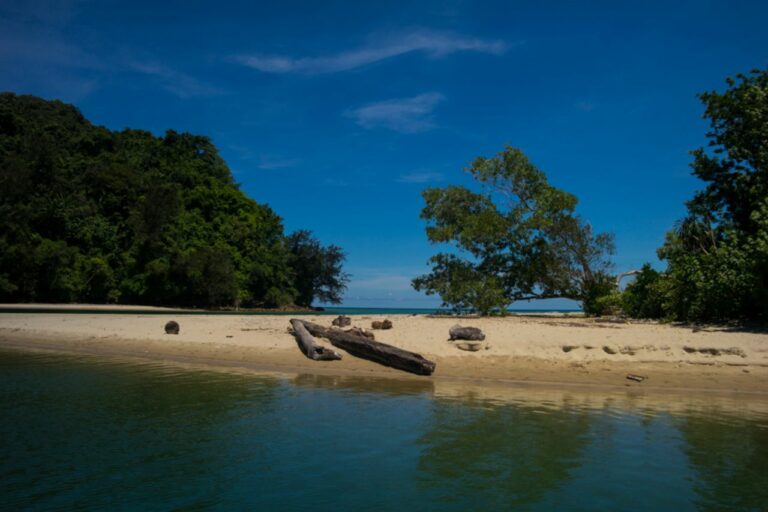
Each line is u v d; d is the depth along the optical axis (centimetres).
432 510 446
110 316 2688
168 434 679
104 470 543
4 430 693
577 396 966
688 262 2000
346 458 589
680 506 459
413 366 1195
